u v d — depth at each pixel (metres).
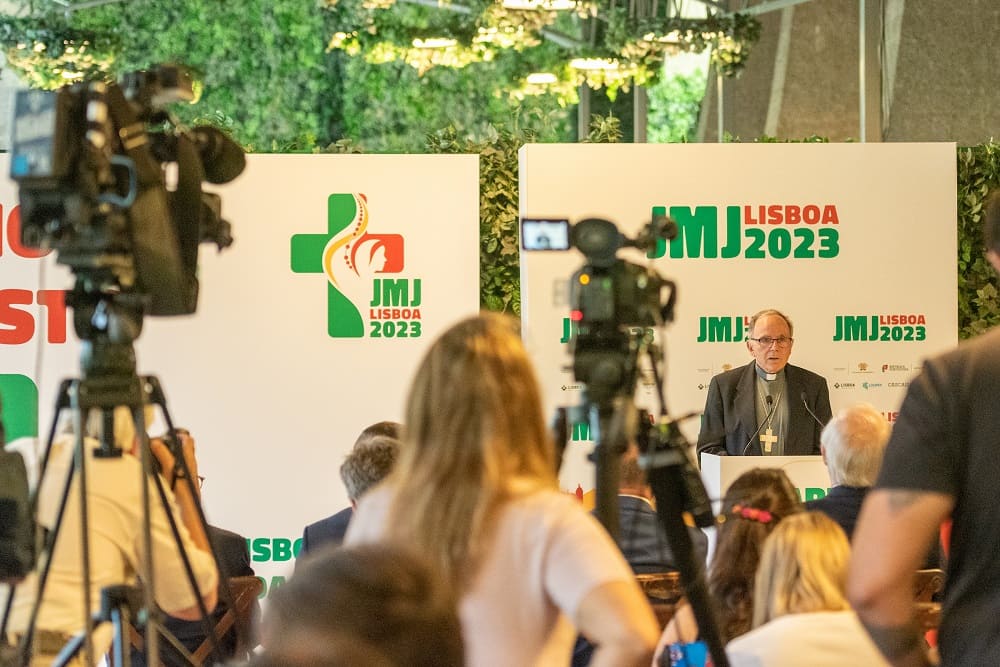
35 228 4.00
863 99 16.73
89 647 3.97
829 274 11.56
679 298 11.44
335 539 7.03
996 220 3.63
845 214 11.56
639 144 11.38
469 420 3.48
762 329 10.88
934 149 11.62
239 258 11.12
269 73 29.27
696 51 18.16
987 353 3.40
